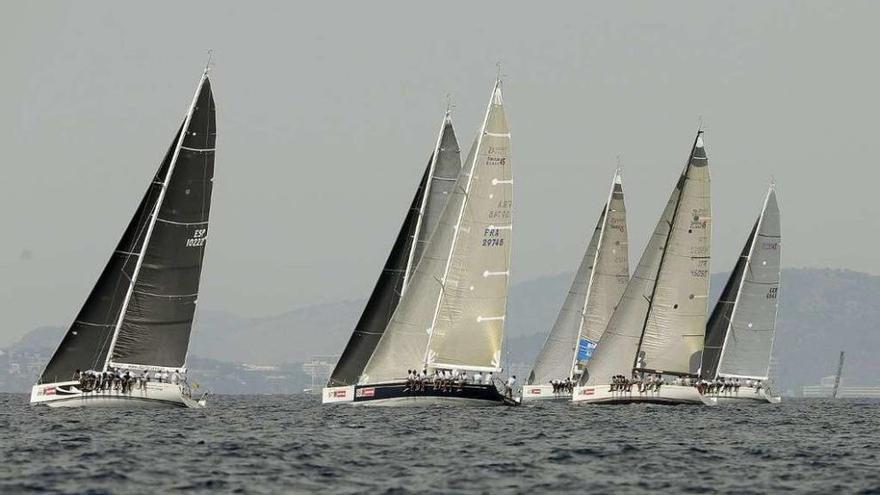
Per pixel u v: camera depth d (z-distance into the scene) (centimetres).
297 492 15888
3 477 16650
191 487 16112
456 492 16075
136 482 16425
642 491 16538
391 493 15888
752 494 16425
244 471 17612
